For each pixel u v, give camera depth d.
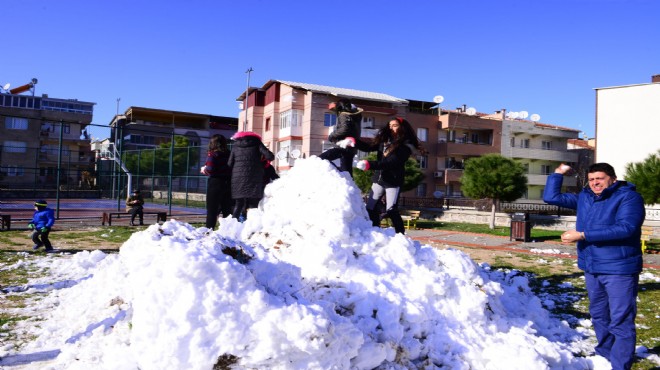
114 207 26.58
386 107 40.84
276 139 40.91
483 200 34.56
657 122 29.56
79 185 41.12
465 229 19.89
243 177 6.26
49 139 48.03
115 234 13.23
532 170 48.62
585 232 3.66
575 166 49.81
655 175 15.55
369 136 39.59
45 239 9.48
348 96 38.69
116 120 57.09
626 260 3.62
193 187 33.09
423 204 36.97
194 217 20.41
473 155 43.97
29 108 46.50
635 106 30.44
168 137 53.28
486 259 10.83
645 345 4.48
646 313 5.79
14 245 10.35
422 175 29.08
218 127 58.22
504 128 46.00
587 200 3.88
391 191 5.61
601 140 31.77
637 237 3.67
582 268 3.93
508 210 31.91
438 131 44.00
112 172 33.75
